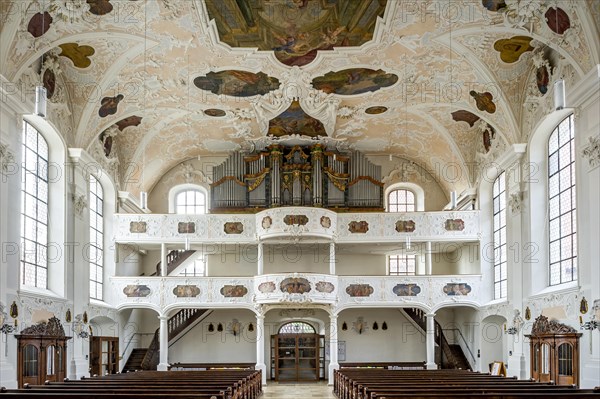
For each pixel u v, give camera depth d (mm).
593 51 19031
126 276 31922
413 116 30703
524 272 25875
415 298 31688
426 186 36156
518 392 13742
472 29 21797
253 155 34719
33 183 23344
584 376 20266
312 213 31375
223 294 31781
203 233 32062
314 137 33500
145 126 30984
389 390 14594
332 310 31703
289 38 23156
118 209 32156
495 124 26859
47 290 23875
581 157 20969
